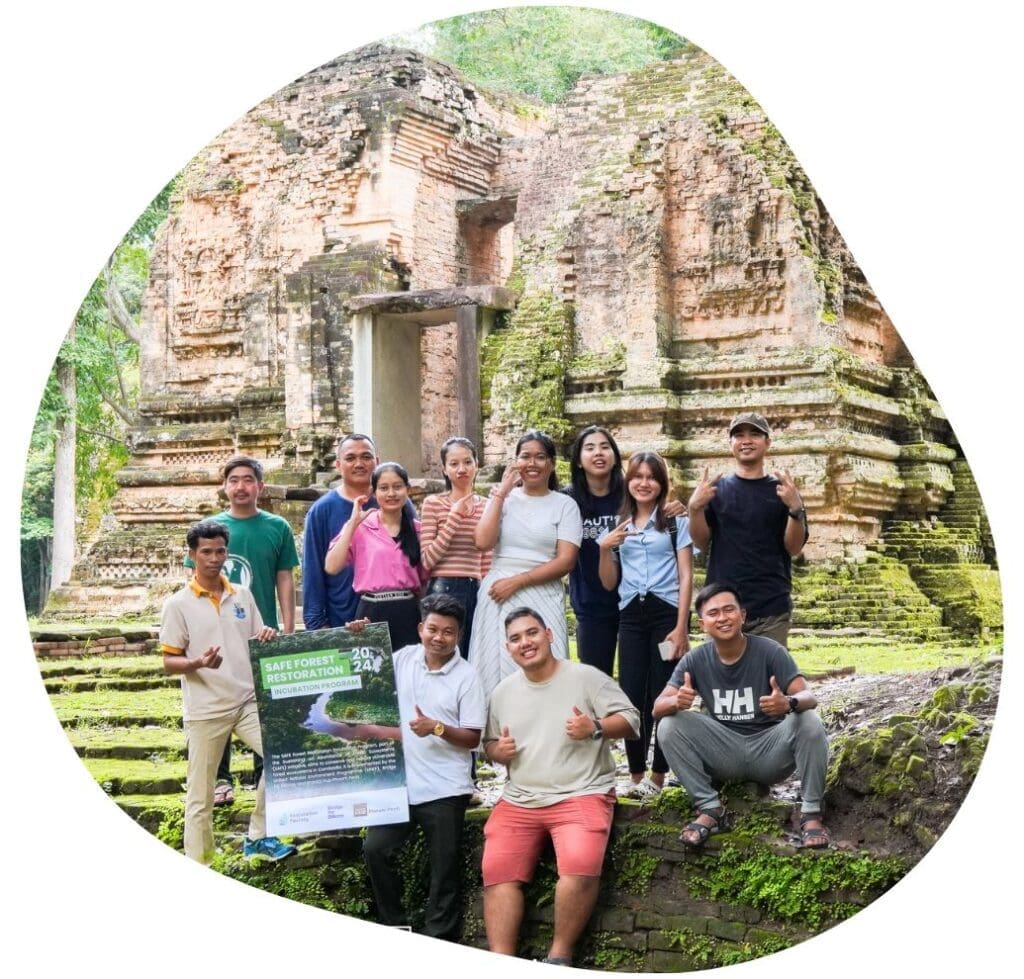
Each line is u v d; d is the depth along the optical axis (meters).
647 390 16.55
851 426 15.67
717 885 8.72
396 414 18.50
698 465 16.48
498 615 9.35
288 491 16.34
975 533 15.50
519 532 9.41
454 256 19.48
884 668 11.46
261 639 9.14
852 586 14.38
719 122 16.64
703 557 14.28
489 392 17.33
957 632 14.16
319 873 9.45
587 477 9.71
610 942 8.85
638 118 17.14
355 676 9.06
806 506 15.28
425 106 18.58
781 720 8.73
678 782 9.12
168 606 9.41
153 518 19.30
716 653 8.81
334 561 9.59
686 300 16.77
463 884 9.19
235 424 19.14
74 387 18.14
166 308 20.06
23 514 17.91
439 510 9.70
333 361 18.52
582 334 17.25
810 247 16.08
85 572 18.28
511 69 20.14
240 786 10.68
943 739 8.84
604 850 8.71
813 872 8.55
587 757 8.78
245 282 19.52
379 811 8.98
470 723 8.89
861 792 8.83
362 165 18.62
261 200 19.39
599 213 17.17
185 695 9.52
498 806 8.90
